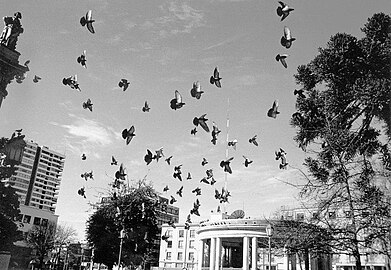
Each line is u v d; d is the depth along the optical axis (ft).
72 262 164.25
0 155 23.73
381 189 28.89
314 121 43.57
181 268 214.28
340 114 41.93
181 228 225.15
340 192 28.22
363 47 50.55
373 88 43.32
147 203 80.48
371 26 50.55
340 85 51.26
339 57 50.98
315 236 27.53
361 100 44.50
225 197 55.47
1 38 23.88
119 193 79.71
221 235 140.77
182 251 219.20
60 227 136.56
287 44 23.38
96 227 80.84
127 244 79.05
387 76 47.80
